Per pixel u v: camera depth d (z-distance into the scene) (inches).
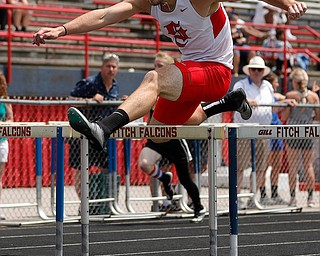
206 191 1107.9
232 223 451.2
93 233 742.5
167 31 497.4
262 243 686.5
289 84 1430.9
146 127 471.8
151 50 1505.9
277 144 976.9
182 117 528.7
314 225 820.6
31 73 1211.9
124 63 1453.0
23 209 967.6
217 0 478.3
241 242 692.1
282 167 989.8
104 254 617.6
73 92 903.1
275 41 1508.4
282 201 991.0
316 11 1850.4
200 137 461.4
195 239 705.0
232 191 450.3
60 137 487.2
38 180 829.2
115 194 877.2
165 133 470.3
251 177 943.7
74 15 1561.3
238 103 546.9
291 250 647.8
